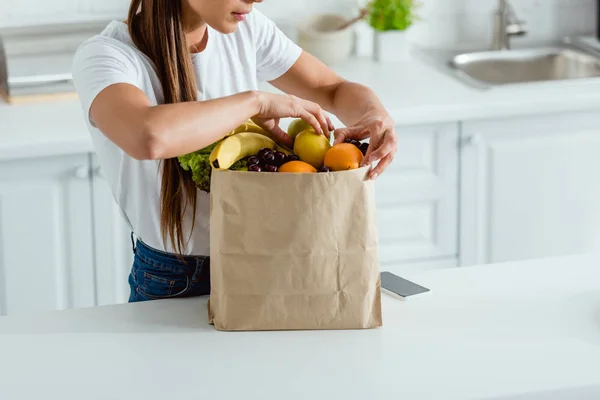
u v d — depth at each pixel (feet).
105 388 5.23
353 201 5.62
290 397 5.11
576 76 12.60
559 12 13.24
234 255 5.66
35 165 9.73
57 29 11.34
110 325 5.97
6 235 9.87
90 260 10.18
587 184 11.38
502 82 12.67
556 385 5.21
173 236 6.46
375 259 5.75
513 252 11.46
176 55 6.33
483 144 10.93
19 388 5.23
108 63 6.02
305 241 5.61
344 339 5.72
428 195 10.96
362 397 5.10
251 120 6.18
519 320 5.93
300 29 11.96
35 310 10.18
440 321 5.93
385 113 6.48
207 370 5.39
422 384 5.22
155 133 5.51
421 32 12.92
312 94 7.38
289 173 5.49
